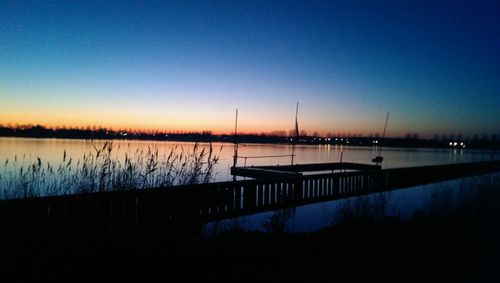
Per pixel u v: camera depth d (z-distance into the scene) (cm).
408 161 4969
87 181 737
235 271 470
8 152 2831
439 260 529
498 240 636
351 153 7506
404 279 448
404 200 1364
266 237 657
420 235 673
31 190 690
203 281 434
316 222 1030
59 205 531
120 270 460
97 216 573
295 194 1046
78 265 466
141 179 770
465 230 718
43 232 511
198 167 813
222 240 610
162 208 652
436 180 1933
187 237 607
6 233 472
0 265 443
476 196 1152
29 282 414
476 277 457
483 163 2552
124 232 580
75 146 4122
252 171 1934
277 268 485
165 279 437
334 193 1211
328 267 493
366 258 535
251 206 885
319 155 6169
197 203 718
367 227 737
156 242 563
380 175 1462
